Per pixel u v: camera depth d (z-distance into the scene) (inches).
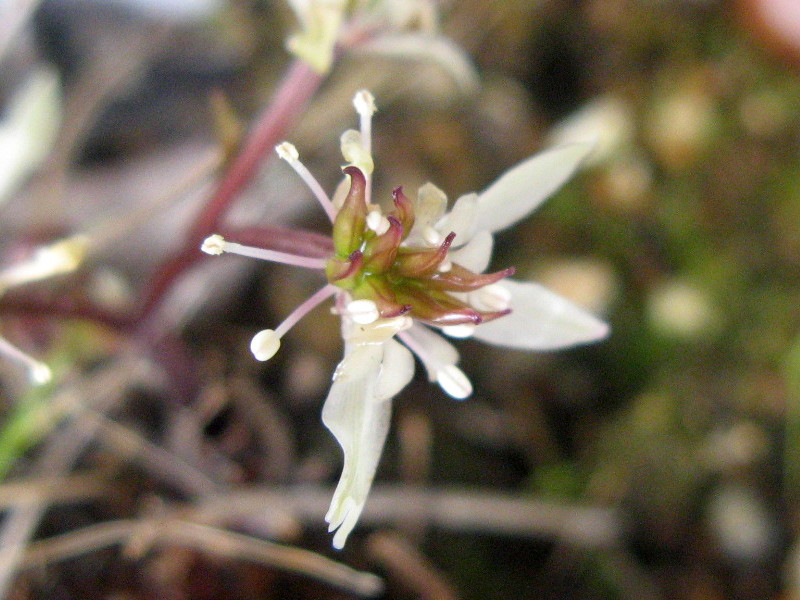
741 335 1.8
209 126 1.8
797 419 1.8
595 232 1.9
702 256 1.9
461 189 1.9
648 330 1.8
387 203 1.8
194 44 1.9
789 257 1.9
